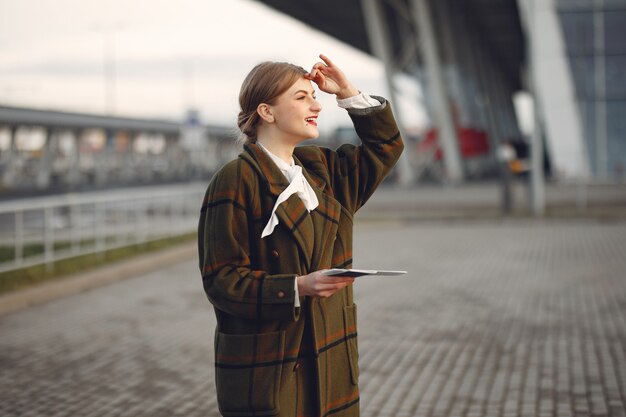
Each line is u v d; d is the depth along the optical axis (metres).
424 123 43.59
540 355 7.21
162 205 17.14
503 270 12.91
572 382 6.26
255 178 2.53
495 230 20.41
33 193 34.47
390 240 18.17
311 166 2.70
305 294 2.39
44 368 7.02
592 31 32.69
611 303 9.80
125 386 6.41
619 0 32.34
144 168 48.78
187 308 9.99
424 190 28.20
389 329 8.45
